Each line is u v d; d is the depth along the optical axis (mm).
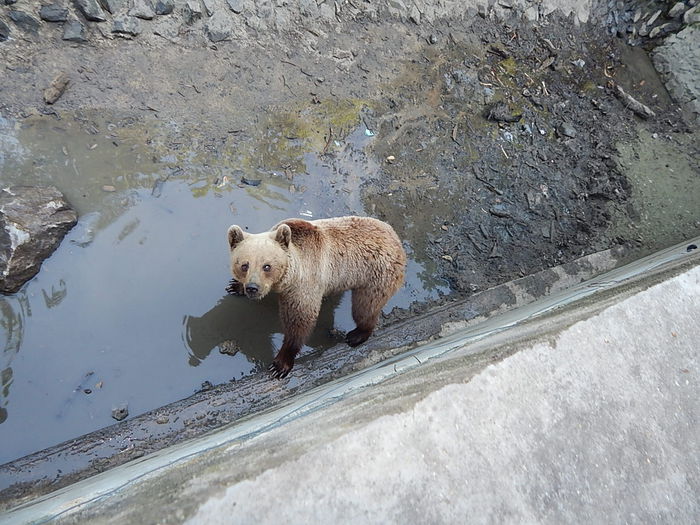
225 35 6020
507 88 6914
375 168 5879
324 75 6277
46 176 4824
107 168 5031
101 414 4023
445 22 7109
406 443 2021
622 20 7914
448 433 2078
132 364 4266
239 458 2066
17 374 4016
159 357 4355
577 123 6902
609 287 3574
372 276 4410
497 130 6543
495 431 2125
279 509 1812
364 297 4547
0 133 4895
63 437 3895
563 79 7234
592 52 7617
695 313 2729
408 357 4090
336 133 5953
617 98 7262
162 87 5609
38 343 4160
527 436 2143
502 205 6008
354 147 5934
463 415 2131
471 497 1955
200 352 4469
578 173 6465
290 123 5859
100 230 4719
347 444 1975
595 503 2049
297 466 1896
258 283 3658
